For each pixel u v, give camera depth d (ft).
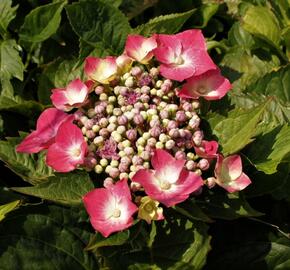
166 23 1.30
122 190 0.97
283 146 1.09
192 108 1.09
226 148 1.08
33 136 1.09
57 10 1.37
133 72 1.11
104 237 0.99
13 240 1.05
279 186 1.13
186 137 1.05
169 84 1.09
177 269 1.03
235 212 1.05
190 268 1.02
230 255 1.17
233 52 1.38
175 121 1.06
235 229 1.19
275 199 1.27
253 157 1.12
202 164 1.02
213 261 1.17
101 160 1.03
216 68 1.11
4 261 1.03
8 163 1.12
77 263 1.07
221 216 1.05
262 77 1.30
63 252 1.07
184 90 1.08
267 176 1.13
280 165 1.11
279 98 1.31
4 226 1.05
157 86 1.11
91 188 1.06
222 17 1.57
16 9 1.41
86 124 1.07
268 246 1.17
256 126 1.09
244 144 1.02
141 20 1.53
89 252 1.08
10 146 1.15
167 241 1.06
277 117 1.20
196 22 1.53
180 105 1.09
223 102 1.22
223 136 1.10
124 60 1.13
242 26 1.40
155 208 0.99
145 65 1.18
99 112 1.08
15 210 1.05
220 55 1.39
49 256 1.06
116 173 1.03
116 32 1.31
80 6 1.28
